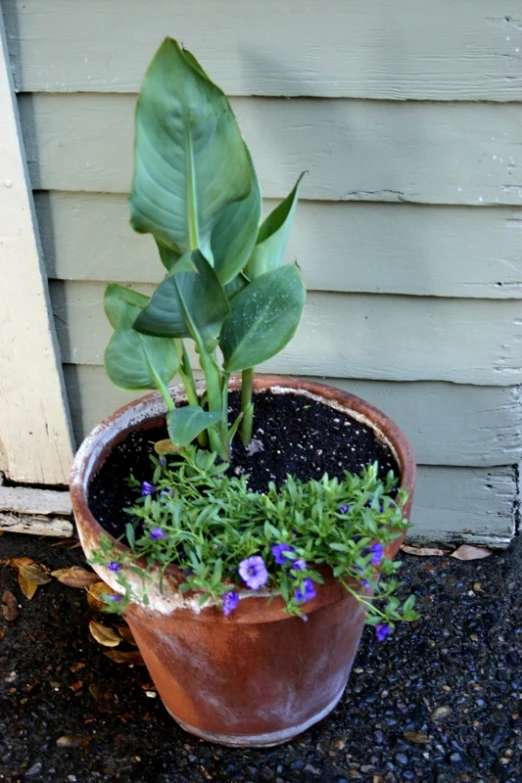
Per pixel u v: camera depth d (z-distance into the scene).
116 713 1.51
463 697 1.53
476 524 1.79
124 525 1.25
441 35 1.30
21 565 1.79
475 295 1.51
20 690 1.55
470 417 1.66
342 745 1.45
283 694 1.32
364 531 1.10
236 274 1.19
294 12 1.30
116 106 1.41
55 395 1.71
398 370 1.62
